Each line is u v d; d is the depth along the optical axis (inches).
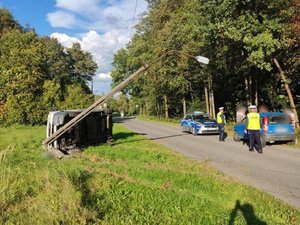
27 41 1705.2
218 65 1328.7
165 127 1471.5
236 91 1659.7
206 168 464.4
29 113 1569.9
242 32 829.2
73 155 590.6
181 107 2265.0
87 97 1777.8
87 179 357.4
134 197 312.2
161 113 2506.2
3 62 1654.8
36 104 1589.6
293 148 665.0
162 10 1616.6
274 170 458.9
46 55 1866.4
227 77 1583.4
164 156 573.0
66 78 2301.9
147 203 295.3
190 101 2132.1
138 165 476.7
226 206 292.0
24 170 402.3
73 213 253.8
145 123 1891.0
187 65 1446.9
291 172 445.4
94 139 761.0
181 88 1797.5
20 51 1642.5
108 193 319.0
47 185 313.3
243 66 1144.8
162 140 893.2
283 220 257.4
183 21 1397.6
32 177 360.2
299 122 953.5
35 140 832.9
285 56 941.8
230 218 260.1
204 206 288.2
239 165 498.3
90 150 658.2
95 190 324.2
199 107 1790.1
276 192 346.9
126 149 671.1
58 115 705.6
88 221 251.0
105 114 780.6
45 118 1588.3
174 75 1638.8
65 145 695.1
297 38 841.5
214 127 1004.6
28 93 1605.6
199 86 1814.7
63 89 1947.6
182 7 1462.8
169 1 1608.0
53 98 1649.9
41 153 602.2
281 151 629.6
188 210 277.7
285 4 840.3
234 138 816.9
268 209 280.4
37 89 1648.6
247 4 847.7
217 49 1157.1
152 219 258.4
